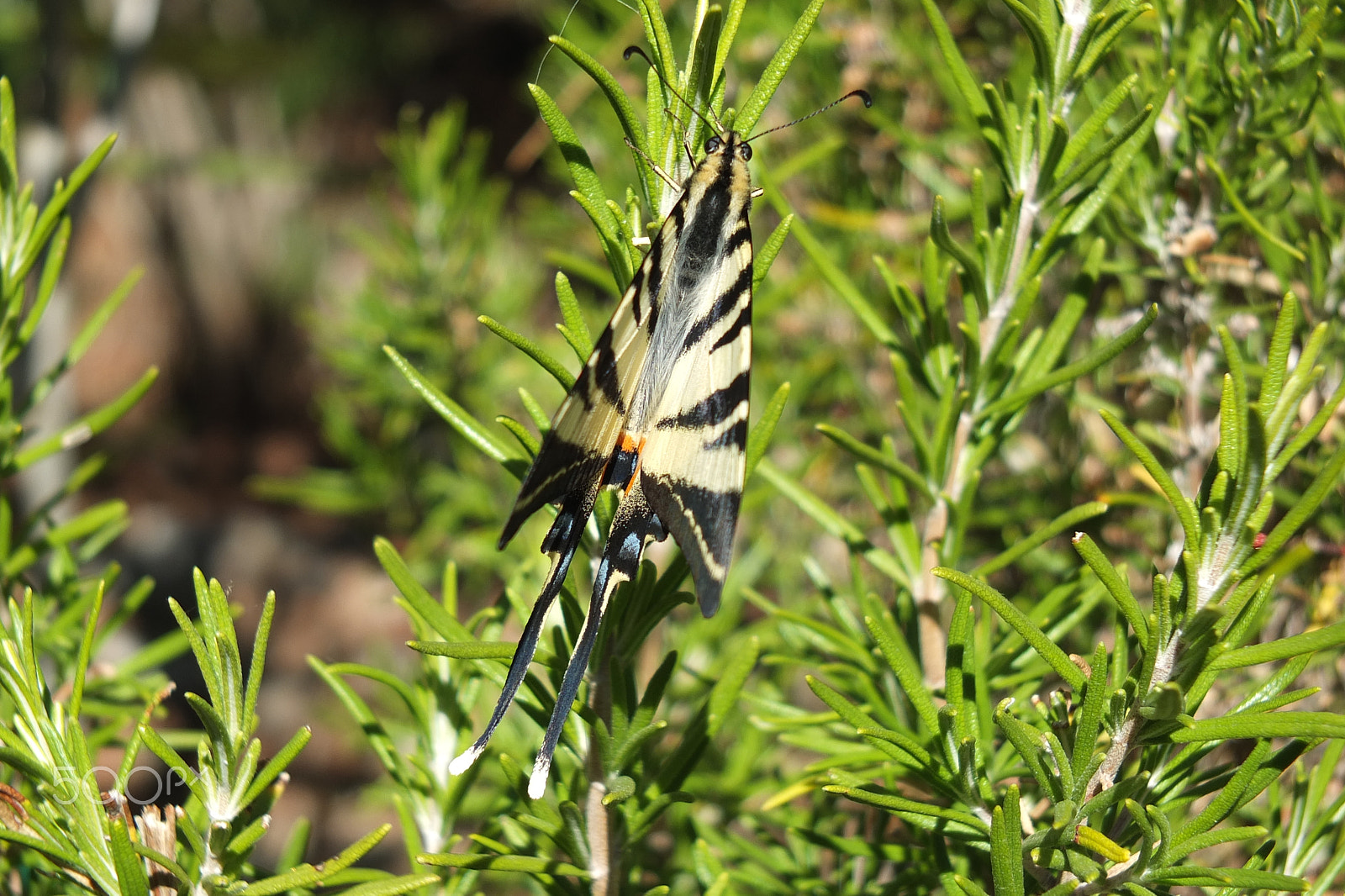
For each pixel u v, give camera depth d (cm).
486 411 54
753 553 47
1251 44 40
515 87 150
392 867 76
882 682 41
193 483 176
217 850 37
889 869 43
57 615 42
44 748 37
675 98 38
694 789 43
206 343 190
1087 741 36
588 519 39
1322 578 42
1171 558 42
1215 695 42
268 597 37
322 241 188
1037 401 45
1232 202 40
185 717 99
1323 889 38
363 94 169
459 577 63
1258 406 36
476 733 44
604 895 38
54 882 40
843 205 48
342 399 59
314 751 94
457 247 57
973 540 45
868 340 48
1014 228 39
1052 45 38
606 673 38
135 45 60
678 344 39
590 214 38
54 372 41
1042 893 37
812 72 48
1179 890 41
